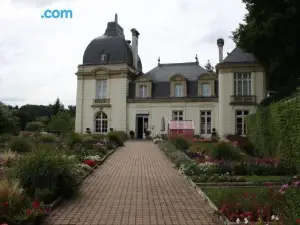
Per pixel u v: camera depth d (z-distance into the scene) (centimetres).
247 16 2422
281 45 1911
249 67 3225
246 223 608
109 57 3791
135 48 4050
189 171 1270
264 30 1842
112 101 3656
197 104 3438
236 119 3244
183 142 2298
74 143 2095
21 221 609
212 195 887
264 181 1117
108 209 789
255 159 1511
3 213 606
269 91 3238
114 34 3991
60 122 3628
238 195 746
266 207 653
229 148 1641
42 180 852
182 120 3209
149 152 2142
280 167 1325
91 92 3747
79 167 1262
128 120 3606
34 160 874
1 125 2873
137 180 1185
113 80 3681
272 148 1656
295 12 1591
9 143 1848
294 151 1319
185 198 905
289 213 595
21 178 846
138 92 3653
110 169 1444
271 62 2166
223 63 3281
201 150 1989
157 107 3544
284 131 1439
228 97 3262
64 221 690
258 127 1961
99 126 3709
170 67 3809
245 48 2427
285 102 1464
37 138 2370
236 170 1289
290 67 2094
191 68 3731
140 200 882
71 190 907
